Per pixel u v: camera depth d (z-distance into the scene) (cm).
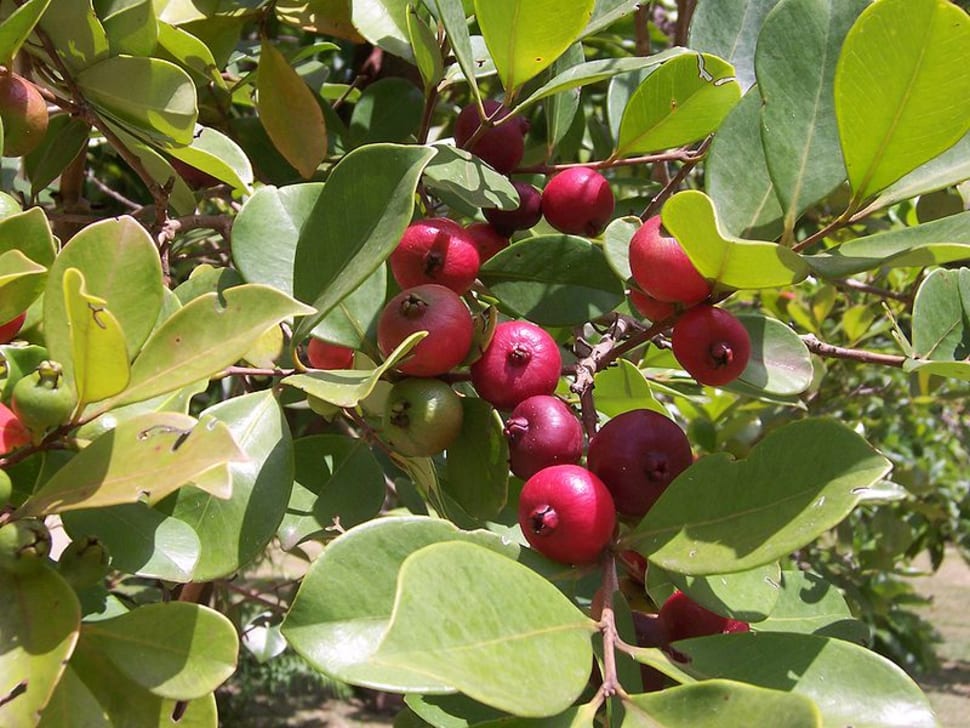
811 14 134
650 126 176
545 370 134
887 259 118
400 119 243
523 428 129
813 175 133
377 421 165
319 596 105
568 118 225
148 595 326
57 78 189
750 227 146
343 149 254
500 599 98
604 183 175
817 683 106
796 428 110
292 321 141
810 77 135
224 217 201
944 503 566
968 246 113
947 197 220
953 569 1619
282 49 305
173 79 168
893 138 119
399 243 140
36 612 102
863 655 107
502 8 148
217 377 140
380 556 109
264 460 135
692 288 130
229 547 129
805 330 359
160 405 135
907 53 111
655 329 142
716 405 347
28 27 151
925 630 600
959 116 115
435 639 91
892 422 560
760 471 111
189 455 102
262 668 945
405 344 117
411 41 174
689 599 129
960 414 623
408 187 132
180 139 174
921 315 168
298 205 153
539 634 99
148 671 109
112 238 118
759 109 149
